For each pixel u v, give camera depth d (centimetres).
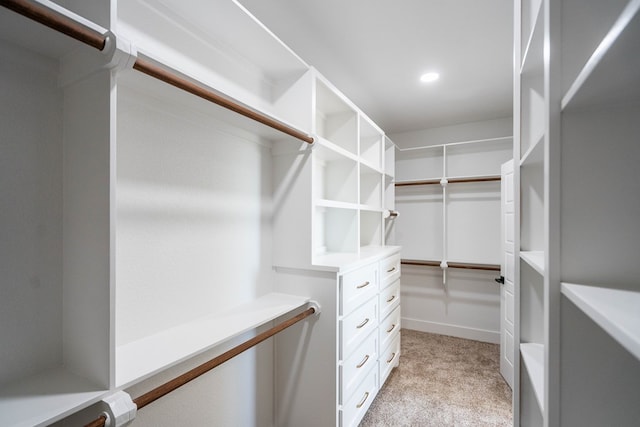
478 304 320
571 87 54
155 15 107
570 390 59
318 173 208
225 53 135
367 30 167
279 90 163
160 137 109
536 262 82
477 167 323
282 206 163
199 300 123
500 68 211
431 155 344
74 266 79
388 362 229
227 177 137
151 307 106
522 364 108
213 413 130
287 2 145
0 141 72
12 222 74
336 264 156
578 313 59
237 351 107
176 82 87
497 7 149
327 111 215
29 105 77
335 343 149
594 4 59
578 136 59
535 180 108
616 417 57
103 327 72
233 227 140
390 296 236
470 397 210
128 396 74
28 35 71
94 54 72
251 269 151
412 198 354
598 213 58
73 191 80
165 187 111
